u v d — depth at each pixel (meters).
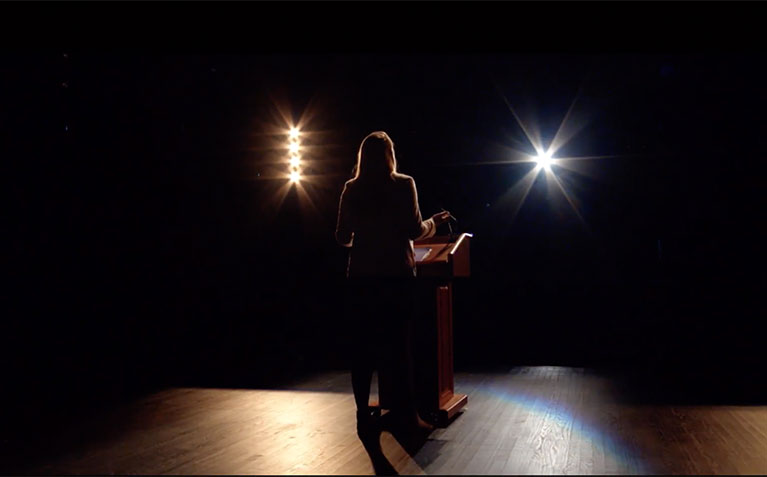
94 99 7.09
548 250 9.18
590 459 3.23
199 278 8.43
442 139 8.65
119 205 7.64
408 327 3.68
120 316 7.75
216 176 8.26
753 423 4.01
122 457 3.37
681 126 8.05
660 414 4.28
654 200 8.60
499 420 4.12
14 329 6.92
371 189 3.61
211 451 3.46
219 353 7.61
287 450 3.46
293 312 9.05
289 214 8.73
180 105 7.77
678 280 8.59
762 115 7.53
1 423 4.19
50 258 7.19
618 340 8.62
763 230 8.09
